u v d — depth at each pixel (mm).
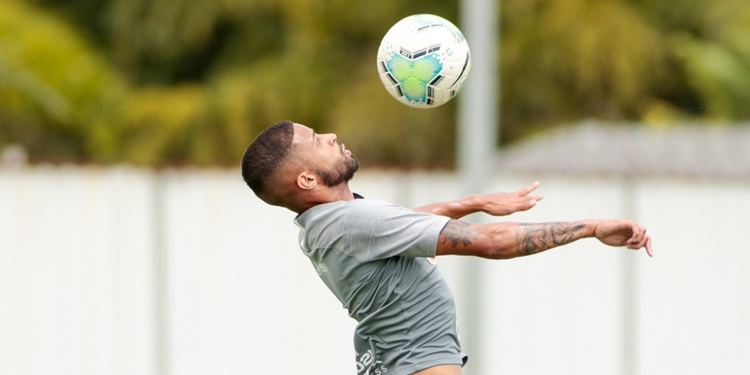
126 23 91625
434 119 85375
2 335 43219
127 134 86750
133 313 43594
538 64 84438
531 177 45406
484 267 43438
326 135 21922
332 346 44062
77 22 96688
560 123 86188
